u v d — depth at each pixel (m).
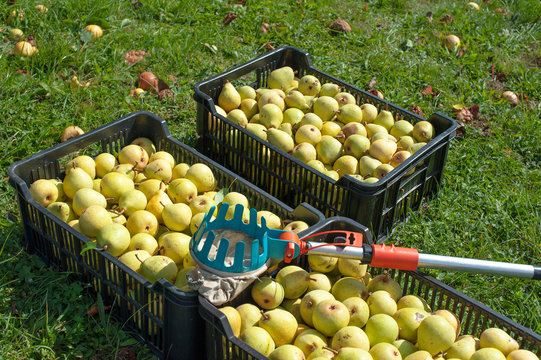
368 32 2.95
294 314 1.57
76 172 1.75
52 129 2.10
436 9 3.23
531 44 3.07
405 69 2.69
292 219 1.72
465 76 2.72
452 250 1.93
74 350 1.54
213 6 2.85
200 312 1.44
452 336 1.49
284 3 3.00
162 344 1.53
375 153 1.96
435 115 2.06
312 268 1.65
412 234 1.93
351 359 1.41
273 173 1.93
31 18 2.53
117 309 1.61
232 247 1.54
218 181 1.86
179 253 1.62
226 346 1.41
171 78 2.44
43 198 1.72
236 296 1.52
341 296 1.59
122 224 1.70
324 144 1.99
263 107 2.07
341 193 1.83
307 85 2.18
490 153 2.30
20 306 1.62
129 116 1.93
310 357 1.46
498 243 1.98
